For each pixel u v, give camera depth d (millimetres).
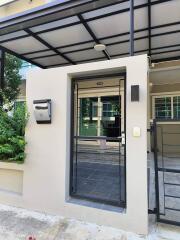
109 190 3719
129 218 2740
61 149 3246
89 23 4457
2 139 3658
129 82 2787
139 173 2705
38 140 3414
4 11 8086
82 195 3309
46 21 4258
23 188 3514
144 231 2648
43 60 6738
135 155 2732
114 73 3117
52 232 2719
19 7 7848
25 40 5262
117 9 3949
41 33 4910
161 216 3006
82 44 5531
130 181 2748
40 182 3375
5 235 2656
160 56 6176
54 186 3271
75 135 3643
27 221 3023
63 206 3191
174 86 7629
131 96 2713
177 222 2658
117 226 2811
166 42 5309
